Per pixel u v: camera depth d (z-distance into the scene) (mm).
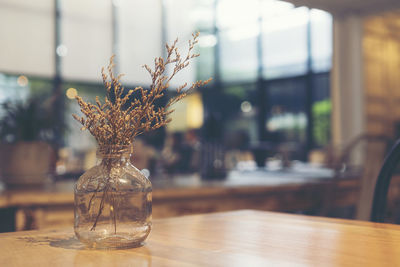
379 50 7598
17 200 1888
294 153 8820
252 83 9969
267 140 9664
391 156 1229
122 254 760
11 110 2338
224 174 2830
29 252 779
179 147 4598
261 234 929
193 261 707
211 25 10586
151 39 9820
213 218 1146
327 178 2842
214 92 10562
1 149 2314
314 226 1020
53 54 9008
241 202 2414
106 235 792
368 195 2480
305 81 9031
